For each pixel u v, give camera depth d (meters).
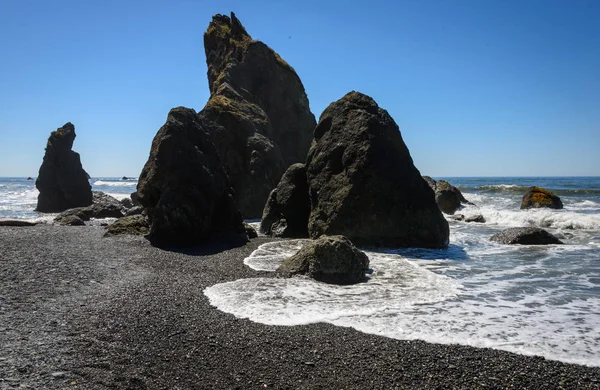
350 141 19.22
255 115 35.81
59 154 40.88
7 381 5.75
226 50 44.12
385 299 9.83
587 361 6.74
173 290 10.30
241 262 13.73
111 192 72.56
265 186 31.86
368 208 17.72
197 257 14.71
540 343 7.40
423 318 8.59
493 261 14.43
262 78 41.50
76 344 7.05
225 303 9.33
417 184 18.20
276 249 16.16
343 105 20.86
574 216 22.92
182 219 16.91
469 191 52.44
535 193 30.81
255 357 6.79
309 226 19.23
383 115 20.16
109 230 18.98
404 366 6.55
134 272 12.13
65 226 23.39
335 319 8.48
